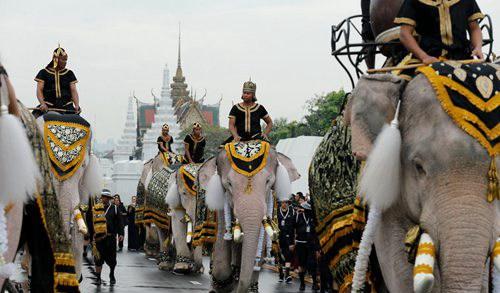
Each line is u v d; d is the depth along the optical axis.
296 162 24.77
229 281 14.41
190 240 20.11
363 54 8.66
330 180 8.91
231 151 14.06
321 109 81.06
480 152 5.84
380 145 6.30
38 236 7.05
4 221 6.10
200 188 15.35
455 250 5.68
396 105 6.42
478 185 5.80
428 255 5.86
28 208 6.95
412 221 6.45
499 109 5.96
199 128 21.70
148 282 20.02
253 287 13.73
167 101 103.06
